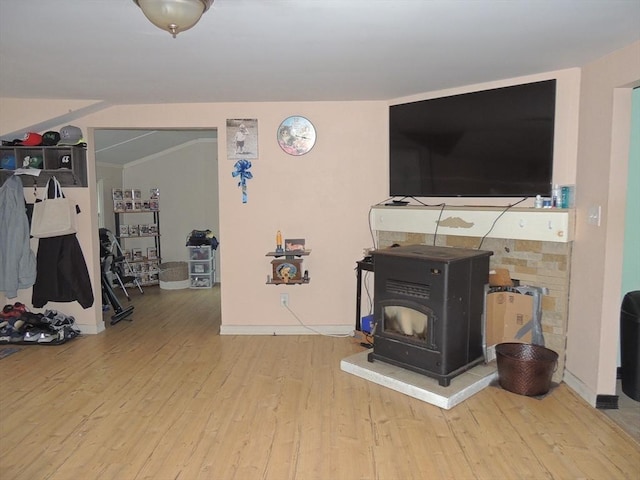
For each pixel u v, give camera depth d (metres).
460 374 3.01
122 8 1.96
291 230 4.18
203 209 6.79
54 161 4.04
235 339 4.11
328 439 2.42
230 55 2.65
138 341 4.05
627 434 2.46
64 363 3.52
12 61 2.73
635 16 2.09
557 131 3.09
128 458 2.26
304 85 3.41
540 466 2.18
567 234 2.96
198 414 2.70
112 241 5.26
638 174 2.99
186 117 4.09
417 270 2.95
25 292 4.24
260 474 2.13
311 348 3.85
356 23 2.16
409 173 3.84
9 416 2.68
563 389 3.01
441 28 2.23
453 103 3.52
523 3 1.94
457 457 2.25
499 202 3.42
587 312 2.86
